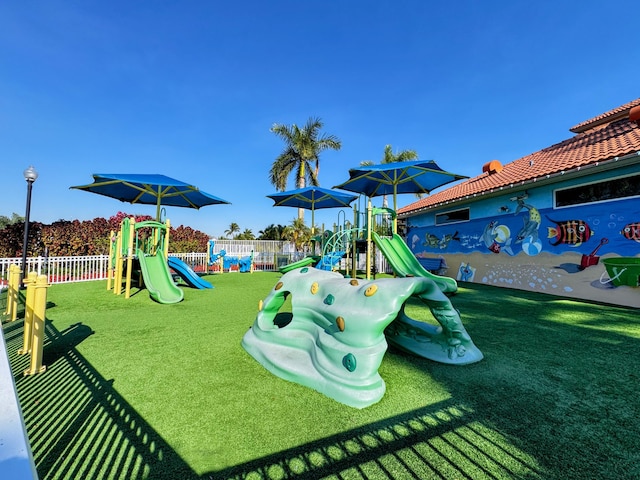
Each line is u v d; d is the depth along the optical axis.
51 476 1.72
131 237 7.92
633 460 1.84
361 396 2.50
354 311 2.82
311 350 3.21
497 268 9.81
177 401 2.56
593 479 1.69
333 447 1.97
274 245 22.31
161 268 8.58
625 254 6.61
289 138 24.70
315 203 17.12
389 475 1.72
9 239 12.52
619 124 9.80
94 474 1.73
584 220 7.39
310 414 2.36
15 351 3.78
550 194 8.20
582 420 2.27
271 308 3.94
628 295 6.47
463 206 11.31
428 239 13.32
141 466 1.80
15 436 0.94
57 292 8.46
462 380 2.95
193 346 3.99
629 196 6.57
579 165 6.86
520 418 2.29
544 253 8.32
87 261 11.59
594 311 5.99
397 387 2.81
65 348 3.91
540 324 5.01
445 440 2.04
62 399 2.60
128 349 3.88
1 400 1.12
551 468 1.78
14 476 0.79
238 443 2.02
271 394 2.69
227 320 5.43
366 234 9.69
